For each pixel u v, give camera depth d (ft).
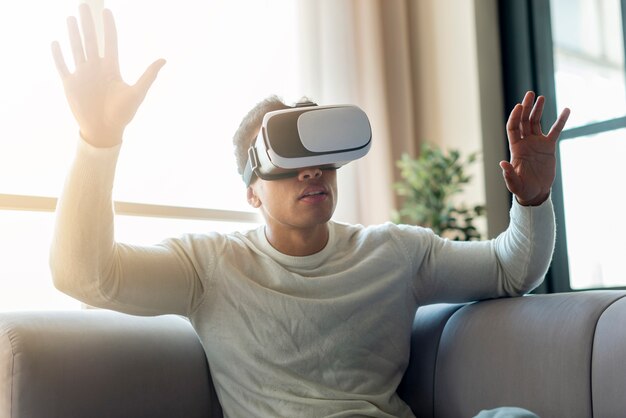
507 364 3.76
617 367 3.24
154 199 6.98
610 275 8.71
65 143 6.35
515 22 9.55
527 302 3.94
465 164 9.43
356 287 4.06
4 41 6.07
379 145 9.32
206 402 4.04
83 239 3.26
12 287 5.99
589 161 8.91
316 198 3.87
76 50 3.17
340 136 3.72
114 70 3.20
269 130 3.70
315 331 3.90
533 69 9.49
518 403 3.64
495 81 9.57
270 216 4.03
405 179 9.71
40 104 6.23
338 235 4.26
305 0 8.73
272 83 8.25
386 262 4.17
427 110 9.90
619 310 3.41
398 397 4.17
